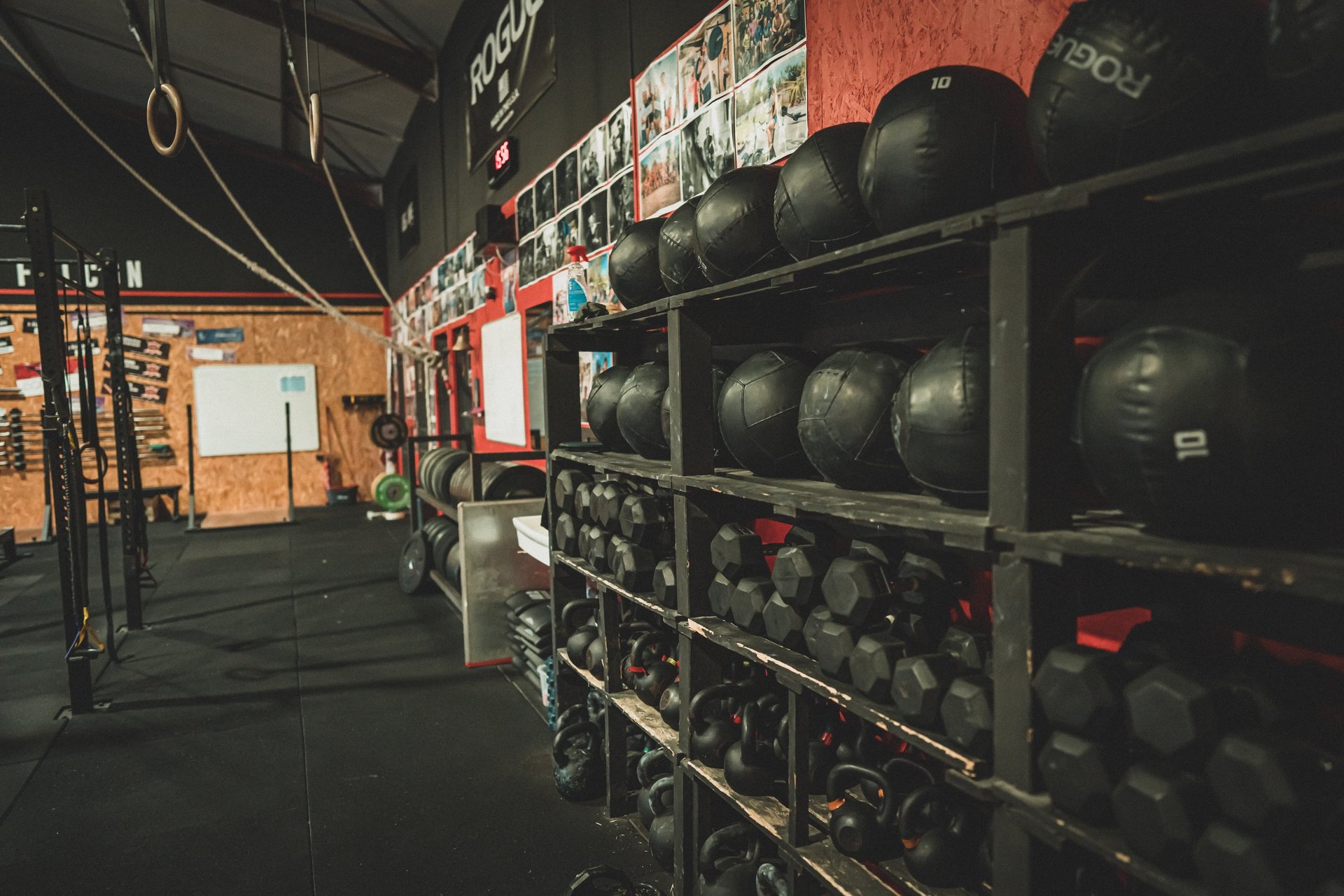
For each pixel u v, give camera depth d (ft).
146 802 7.77
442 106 20.16
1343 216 2.99
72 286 11.46
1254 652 3.53
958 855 4.10
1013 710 3.24
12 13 21.34
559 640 8.38
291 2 17.56
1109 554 2.80
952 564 4.66
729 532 5.29
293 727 9.54
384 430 25.52
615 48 10.28
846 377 4.32
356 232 29.68
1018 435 3.10
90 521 26.22
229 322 28.14
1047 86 3.09
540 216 13.73
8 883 6.46
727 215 5.16
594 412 7.27
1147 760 2.89
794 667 4.57
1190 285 3.62
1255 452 2.44
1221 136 2.85
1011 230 3.09
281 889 6.34
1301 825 2.48
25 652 12.67
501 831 7.15
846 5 6.15
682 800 5.83
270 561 19.38
